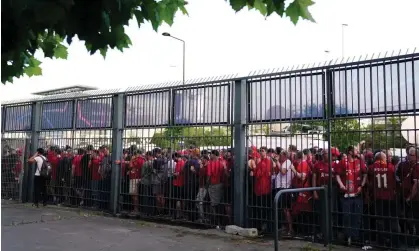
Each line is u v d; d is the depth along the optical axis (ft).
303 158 25.14
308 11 7.63
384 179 22.29
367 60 22.68
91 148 37.91
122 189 35.29
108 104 36.63
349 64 23.39
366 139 23.13
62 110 41.04
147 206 33.30
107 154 36.52
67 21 6.90
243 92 28.02
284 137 26.08
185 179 30.94
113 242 25.41
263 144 27.04
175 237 26.76
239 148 27.78
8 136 45.93
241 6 7.94
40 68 10.21
